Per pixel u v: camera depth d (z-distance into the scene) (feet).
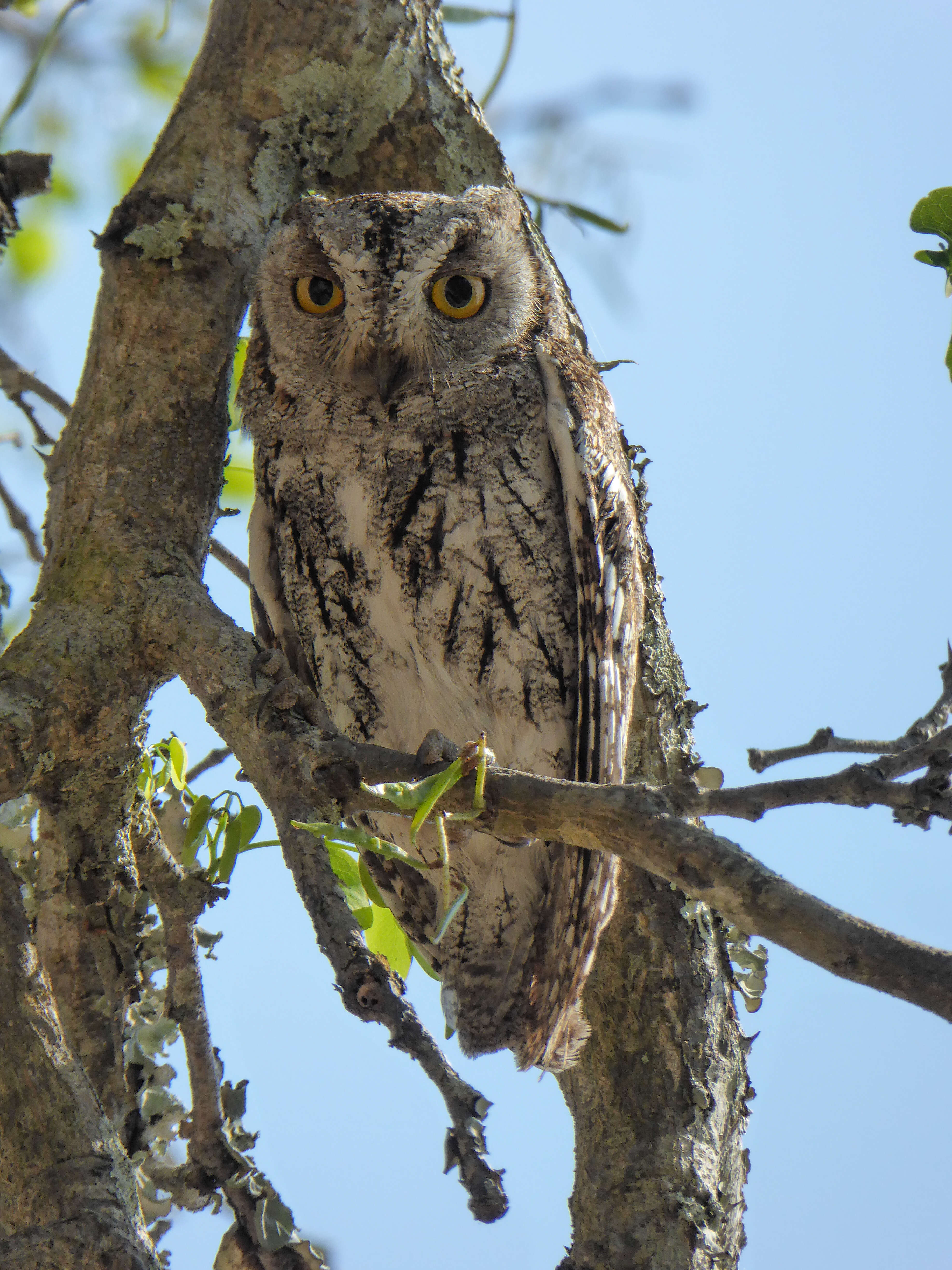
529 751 26.58
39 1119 14.76
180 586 18.72
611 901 23.98
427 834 26.37
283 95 24.47
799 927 12.13
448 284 25.96
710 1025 25.43
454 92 26.94
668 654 27.30
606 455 26.03
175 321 21.31
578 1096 25.68
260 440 26.91
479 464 25.54
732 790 15.23
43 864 19.63
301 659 27.81
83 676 17.85
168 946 17.81
